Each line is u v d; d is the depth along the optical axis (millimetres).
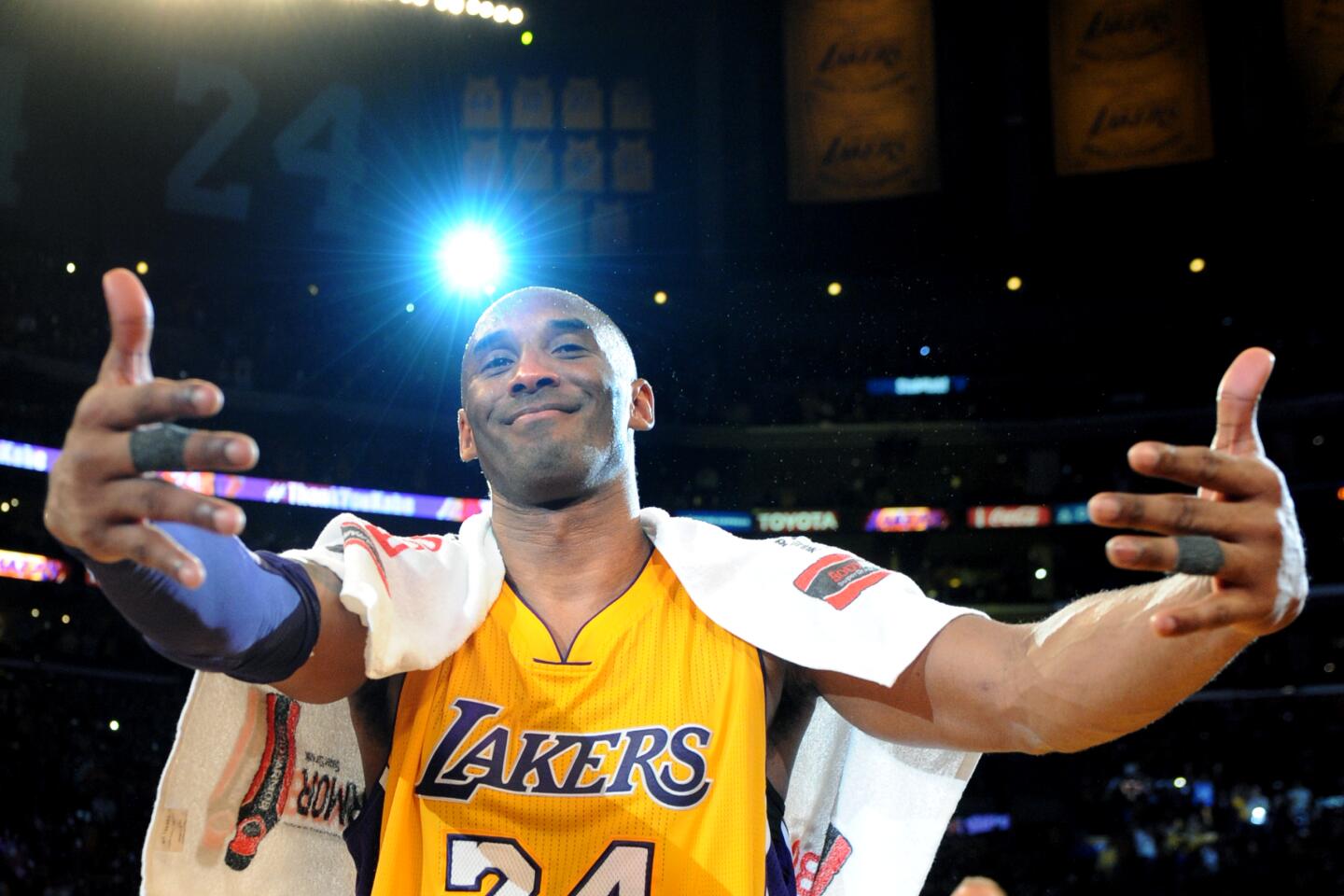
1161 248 26625
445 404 27047
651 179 26391
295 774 2352
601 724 2215
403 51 24406
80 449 1606
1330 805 23828
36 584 22922
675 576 2422
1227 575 1710
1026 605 27906
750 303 27656
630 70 26422
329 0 23656
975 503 28141
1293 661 26125
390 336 26828
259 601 1925
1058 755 25156
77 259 23391
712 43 26578
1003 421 28188
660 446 28297
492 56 25625
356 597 2020
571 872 2131
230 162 23000
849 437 28359
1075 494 27953
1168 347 28016
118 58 22062
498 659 2271
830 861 2502
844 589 2330
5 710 21359
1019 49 26625
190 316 25219
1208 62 24359
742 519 28297
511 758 2189
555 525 2398
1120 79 24812
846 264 27172
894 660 2193
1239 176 25188
